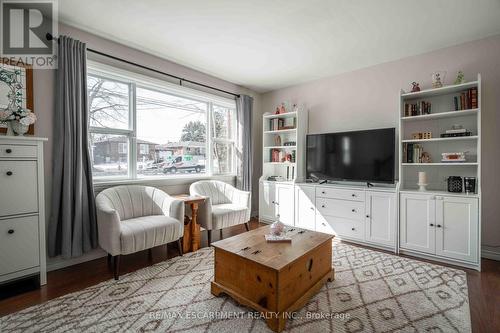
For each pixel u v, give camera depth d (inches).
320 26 98.7
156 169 132.2
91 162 100.3
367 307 69.0
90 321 62.4
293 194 150.8
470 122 109.4
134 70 118.0
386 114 133.2
